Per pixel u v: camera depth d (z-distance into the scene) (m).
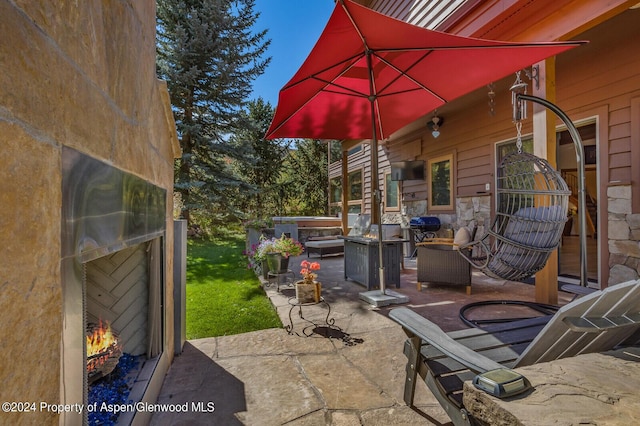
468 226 6.31
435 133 6.56
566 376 0.91
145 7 1.64
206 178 10.10
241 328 2.98
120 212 1.20
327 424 1.64
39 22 0.70
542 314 3.19
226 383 2.03
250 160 10.55
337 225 10.63
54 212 0.76
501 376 0.87
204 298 3.95
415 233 7.45
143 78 1.57
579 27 2.80
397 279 4.36
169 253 2.21
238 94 10.34
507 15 3.23
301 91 3.69
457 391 1.38
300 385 2.00
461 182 6.62
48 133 0.73
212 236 10.51
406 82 3.89
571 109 4.41
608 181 3.97
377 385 2.00
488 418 0.81
